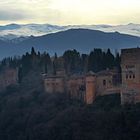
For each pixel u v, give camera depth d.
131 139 188.25
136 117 196.50
